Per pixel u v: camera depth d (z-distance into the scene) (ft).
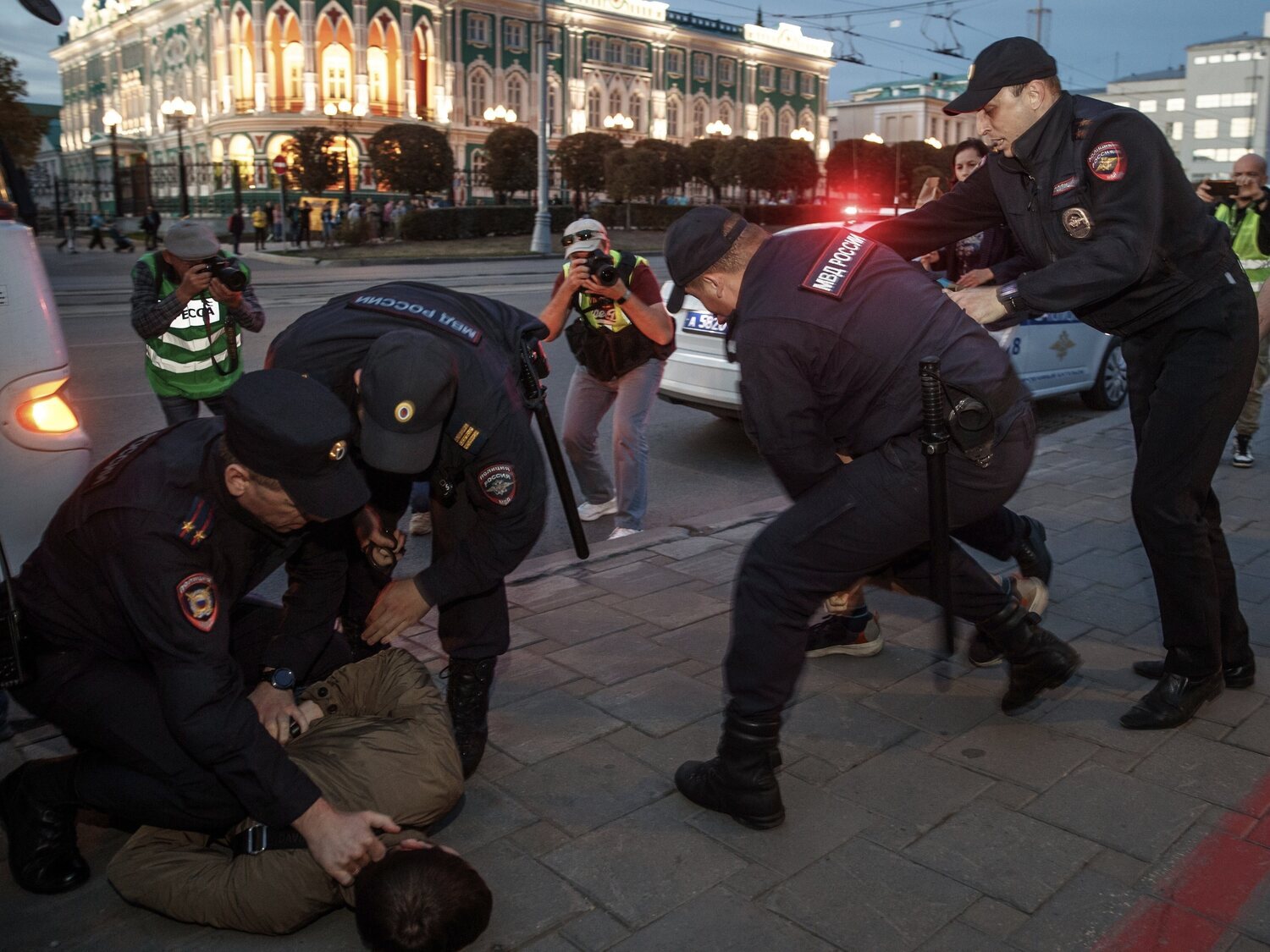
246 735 7.34
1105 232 8.86
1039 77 9.07
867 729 10.59
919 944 7.55
